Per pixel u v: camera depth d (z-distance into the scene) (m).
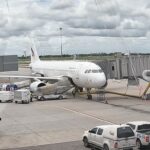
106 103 58.75
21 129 40.22
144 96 63.16
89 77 61.78
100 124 41.69
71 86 68.88
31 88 66.94
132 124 31.91
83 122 43.22
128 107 53.97
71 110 52.50
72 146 32.41
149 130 31.33
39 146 32.72
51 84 67.62
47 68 78.50
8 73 111.31
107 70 76.44
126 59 74.19
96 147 30.95
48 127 40.88
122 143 28.55
